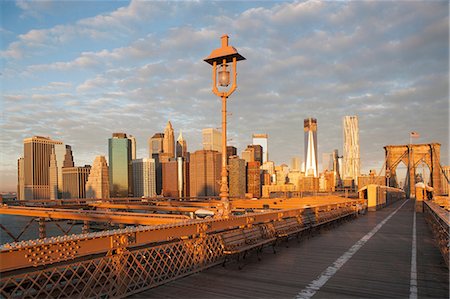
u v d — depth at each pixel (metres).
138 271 5.79
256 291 5.77
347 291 5.82
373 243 10.80
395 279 6.56
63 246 4.53
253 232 9.05
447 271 7.18
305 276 6.75
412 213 25.16
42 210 17.27
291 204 19.22
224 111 9.55
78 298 4.68
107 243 5.12
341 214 18.44
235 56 9.51
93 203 21.95
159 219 11.67
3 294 3.98
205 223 7.26
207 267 7.21
